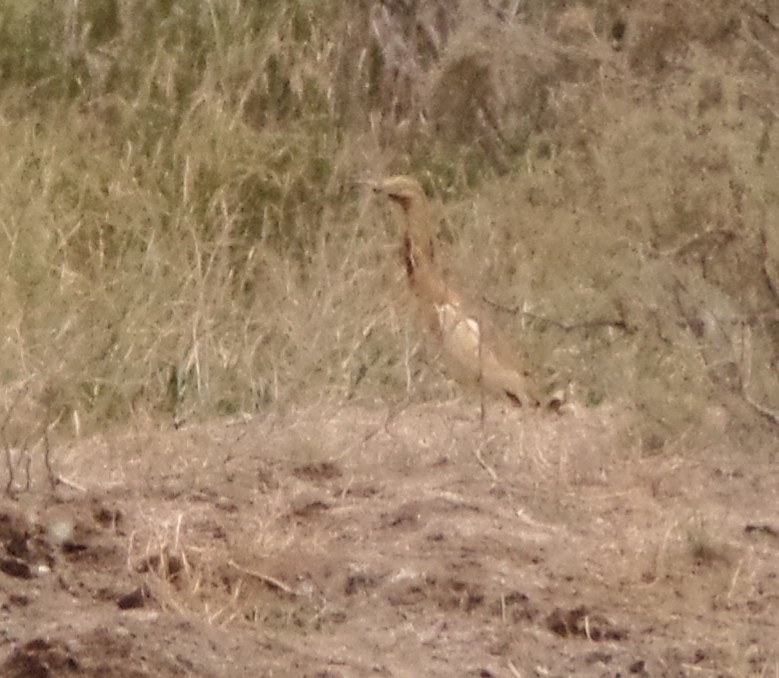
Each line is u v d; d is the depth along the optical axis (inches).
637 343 680.4
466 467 636.1
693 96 729.6
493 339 690.8
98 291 698.8
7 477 605.3
